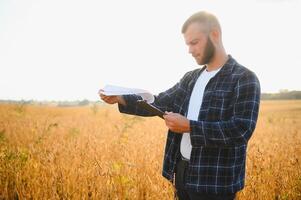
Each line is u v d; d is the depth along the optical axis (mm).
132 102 3197
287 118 31188
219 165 2678
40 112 30766
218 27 2730
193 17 2738
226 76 2742
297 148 8188
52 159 5938
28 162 5824
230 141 2531
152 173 5512
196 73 3059
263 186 5090
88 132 12078
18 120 17875
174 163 2986
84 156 6586
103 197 4496
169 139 3066
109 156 6824
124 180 4629
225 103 2680
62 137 10164
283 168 6078
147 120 21469
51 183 4883
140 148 7820
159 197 4645
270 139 11391
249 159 6527
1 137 8453
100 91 3102
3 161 5691
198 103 2863
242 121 2535
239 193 4789
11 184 5137
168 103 3240
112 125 16203
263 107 62875
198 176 2713
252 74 2648
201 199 2744
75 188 4781
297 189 5004
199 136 2535
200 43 2707
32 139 9883
